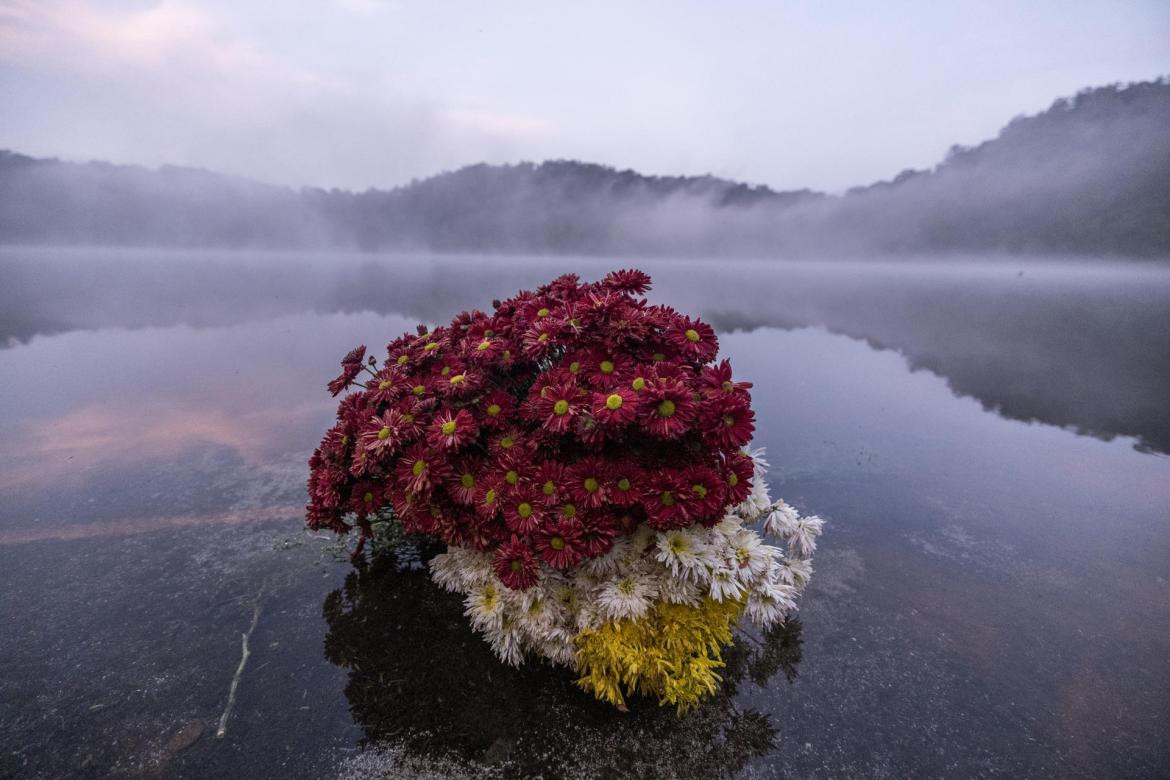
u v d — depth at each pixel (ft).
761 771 7.13
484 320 10.78
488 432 9.42
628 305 9.82
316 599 10.36
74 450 17.54
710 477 7.79
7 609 9.81
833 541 13.19
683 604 8.25
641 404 7.77
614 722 7.82
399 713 7.84
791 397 27.22
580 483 7.95
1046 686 8.72
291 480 15.44
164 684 8.22
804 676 8.88
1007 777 7.12
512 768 7.03
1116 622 10.36
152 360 31.55
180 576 10.96
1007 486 16.69
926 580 11.64
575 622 8.25
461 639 9.37
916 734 7.78
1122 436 22.02
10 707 7.70
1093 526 14.19
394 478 9.73
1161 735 7.80
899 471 17.71
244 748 7.20
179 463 16.58
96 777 6.73
